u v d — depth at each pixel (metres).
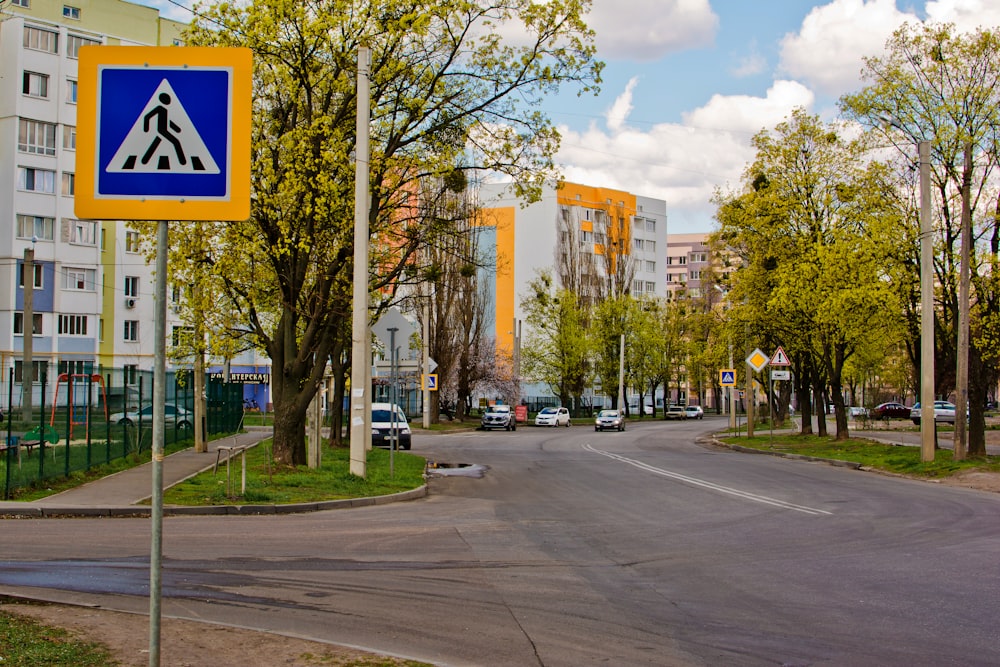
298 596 8.91
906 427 55.31
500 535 13.51
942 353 29.58
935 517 15.64
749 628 7.86
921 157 25.70
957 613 8.41
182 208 4.74
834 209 36.72
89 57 4.79
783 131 37.91
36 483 16.94
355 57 21.12
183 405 33.62
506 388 75.06
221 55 4.78
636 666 6.70
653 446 41.94
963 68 27.08
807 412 44.38
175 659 6.39
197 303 21.83
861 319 32.75
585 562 11.20
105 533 12.63
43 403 17.25
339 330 23.53
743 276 39.00
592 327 84.62
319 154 20.19
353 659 6.54
